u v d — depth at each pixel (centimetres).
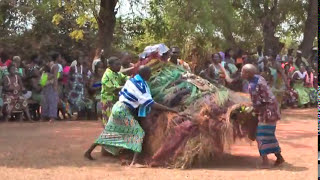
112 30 1664
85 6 1555
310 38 2109
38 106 1325
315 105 1802
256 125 686
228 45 1759
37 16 2025
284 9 2177
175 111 677
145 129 698
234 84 1159
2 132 1026
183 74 744
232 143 680
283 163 694
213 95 698
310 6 2098
